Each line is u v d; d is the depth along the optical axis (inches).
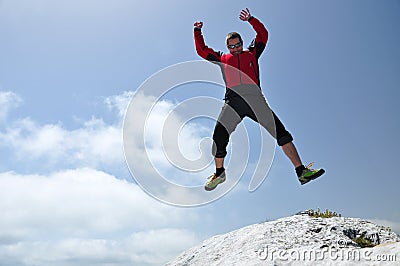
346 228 287.0
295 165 244.8
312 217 303.0
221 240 294.0
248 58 245.6
